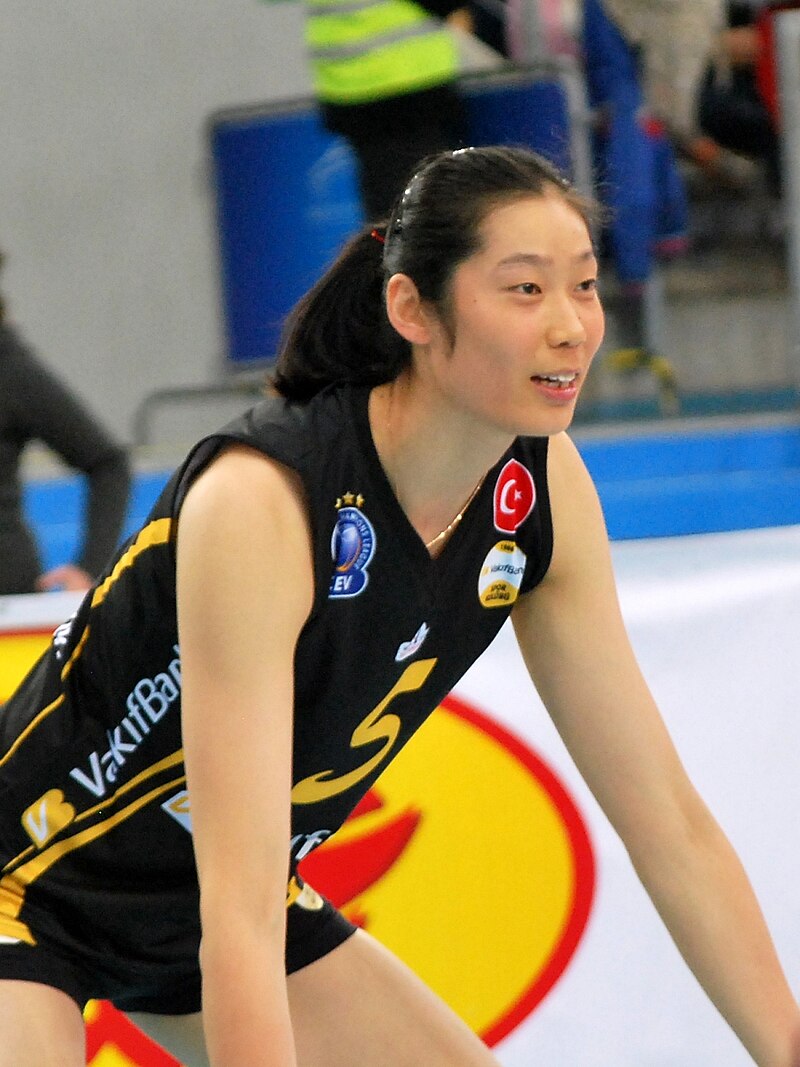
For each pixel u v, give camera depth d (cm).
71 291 2325
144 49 2288
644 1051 840
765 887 852
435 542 564
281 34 2284
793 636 860
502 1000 839
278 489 522
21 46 2288
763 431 1755
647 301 1855
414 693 599
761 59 1798
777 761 855
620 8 1850
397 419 545
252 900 502
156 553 554
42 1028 584
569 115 1655
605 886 839
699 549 865
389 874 840
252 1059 488
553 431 520
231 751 507
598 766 625
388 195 1638
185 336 2319
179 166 2300
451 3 1622
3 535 1066
